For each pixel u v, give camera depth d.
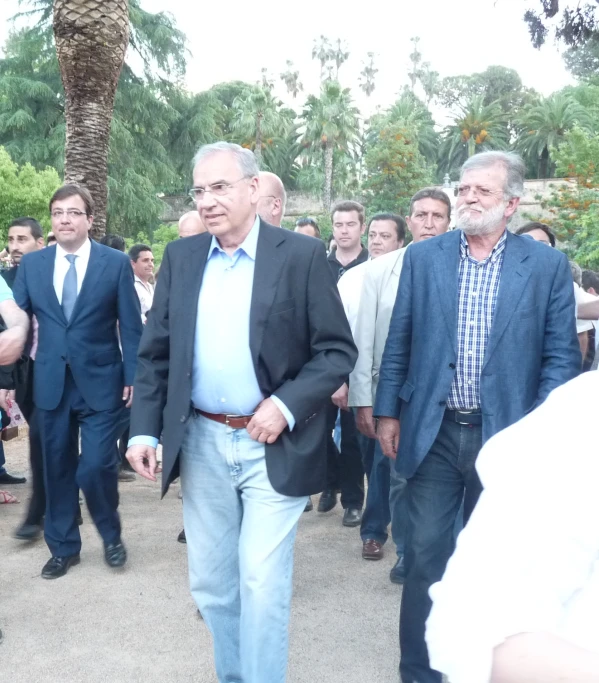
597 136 25.83
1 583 3.96
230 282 2.60
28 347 4.27
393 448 3.07
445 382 2.78
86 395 4.04
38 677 3.04
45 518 4.15
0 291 3.37
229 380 2.57
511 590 0.85
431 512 2.84
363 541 4.43
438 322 2.81
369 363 4.04
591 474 0.87
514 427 0.97
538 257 2.77
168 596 3.82
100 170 8.35
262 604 2.47
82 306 4.04
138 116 38.47
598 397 0.92
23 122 37.06
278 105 60.19
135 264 7.05
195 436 2.67
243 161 2.56
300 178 57.62
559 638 0.82
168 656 3.22
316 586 4.00
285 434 2.54
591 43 10.73
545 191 34.12
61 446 4.08
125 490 5.79
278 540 2.52
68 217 4.02
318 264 2.62
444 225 4.06
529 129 60.56
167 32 38.34
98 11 7.79
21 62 39.31
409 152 45.78
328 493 5.30
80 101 8.14
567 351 2.75
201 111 42.56
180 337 2.62
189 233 4.51
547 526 0.86
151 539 4.67
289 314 2.58
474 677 0.80
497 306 2.72
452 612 0.85
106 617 3.58
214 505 2.69
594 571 0.89
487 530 0.89
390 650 3.30
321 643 3.35
